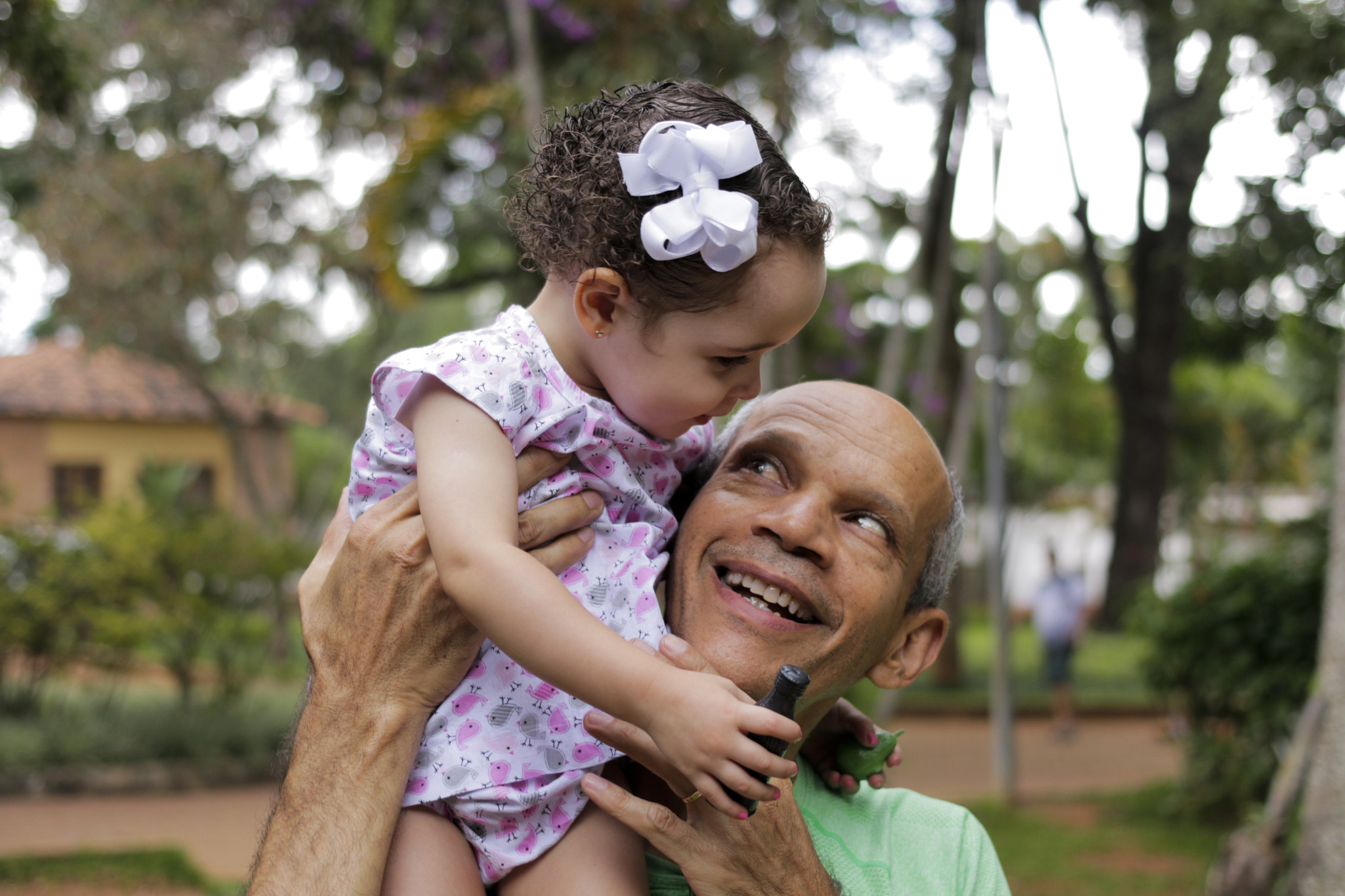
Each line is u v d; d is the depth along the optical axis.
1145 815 8.30
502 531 1.28
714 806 1.22
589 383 1.46
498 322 1.48
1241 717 7.91
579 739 1.39
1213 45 9.70
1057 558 13.12
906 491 1.48
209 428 24.08
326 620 1.43
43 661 10.59
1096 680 16.16
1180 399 25.30
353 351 24.39
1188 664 8.03
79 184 14.09
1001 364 8.87
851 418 1.51
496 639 1.23
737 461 1.54
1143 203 16.98
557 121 1.51
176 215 14.46
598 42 7.90
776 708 1.16
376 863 1.32
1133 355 17.77
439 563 1.28
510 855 1.36
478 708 1.38
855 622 1.44
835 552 1.44
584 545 1.40
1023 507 30.64
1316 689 4.95
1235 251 13.99
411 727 1.36
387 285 8.81
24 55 6.37
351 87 9.46
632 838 1.41
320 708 1.38
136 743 9.97
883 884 1.58
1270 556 7.95
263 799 9.29
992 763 10.81
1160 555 18.06
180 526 11.27
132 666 11.14
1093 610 19.48
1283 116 8.47
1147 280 17.41
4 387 22.64
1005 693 8.91
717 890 1.35
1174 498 28.28
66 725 9.95
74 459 22.95
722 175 1.33
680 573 1.49
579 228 1.38
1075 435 28.44
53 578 10.17
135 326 15.48
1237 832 5.14
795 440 1.48
